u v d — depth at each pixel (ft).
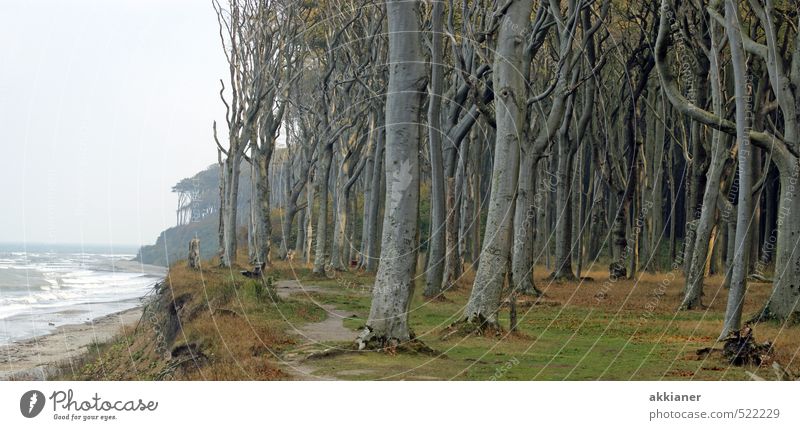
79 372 59.52
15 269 182.70
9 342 76.95
